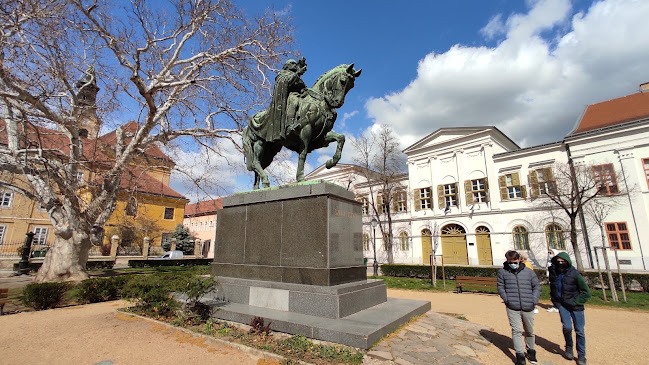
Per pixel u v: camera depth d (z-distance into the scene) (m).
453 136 26.72
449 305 9.35
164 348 4.54
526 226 22.09
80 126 12.91
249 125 7.92
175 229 35.34
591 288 12.92
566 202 19.81
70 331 5.44
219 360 4.11
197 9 13.15
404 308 5.94
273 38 14.70
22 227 27.52
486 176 24.45
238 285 6.19
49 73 11.13
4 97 10.68
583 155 20.36
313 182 6.00
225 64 13.67
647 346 5.50
